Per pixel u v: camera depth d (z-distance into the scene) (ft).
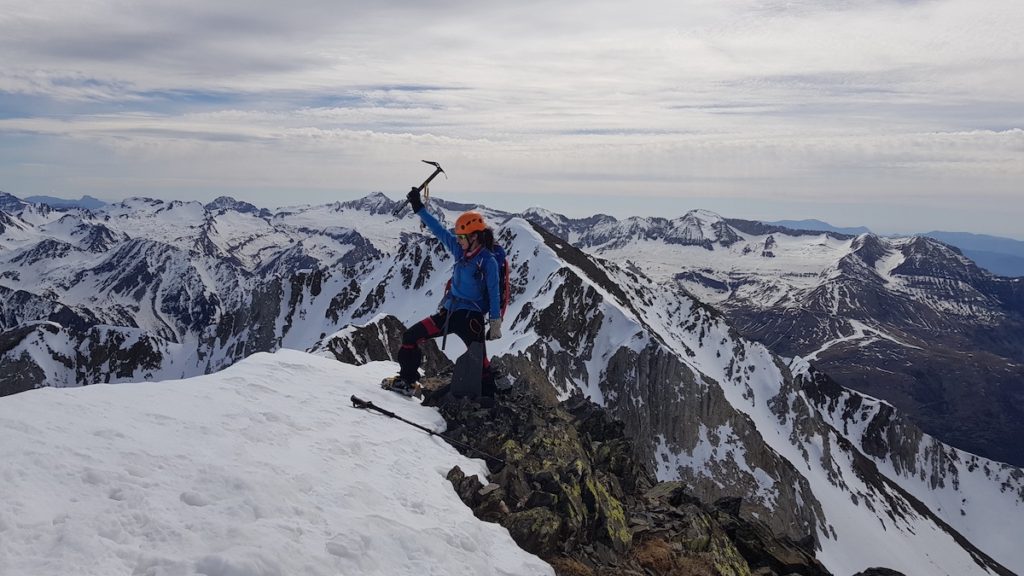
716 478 406.41
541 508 30.60
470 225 40.14
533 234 591.78
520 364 402.72
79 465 22.27
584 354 461.78
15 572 17.11
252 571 19.07
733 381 569.64
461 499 31.22
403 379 43.96
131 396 30.14
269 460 27.58
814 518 415.03
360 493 26.86
